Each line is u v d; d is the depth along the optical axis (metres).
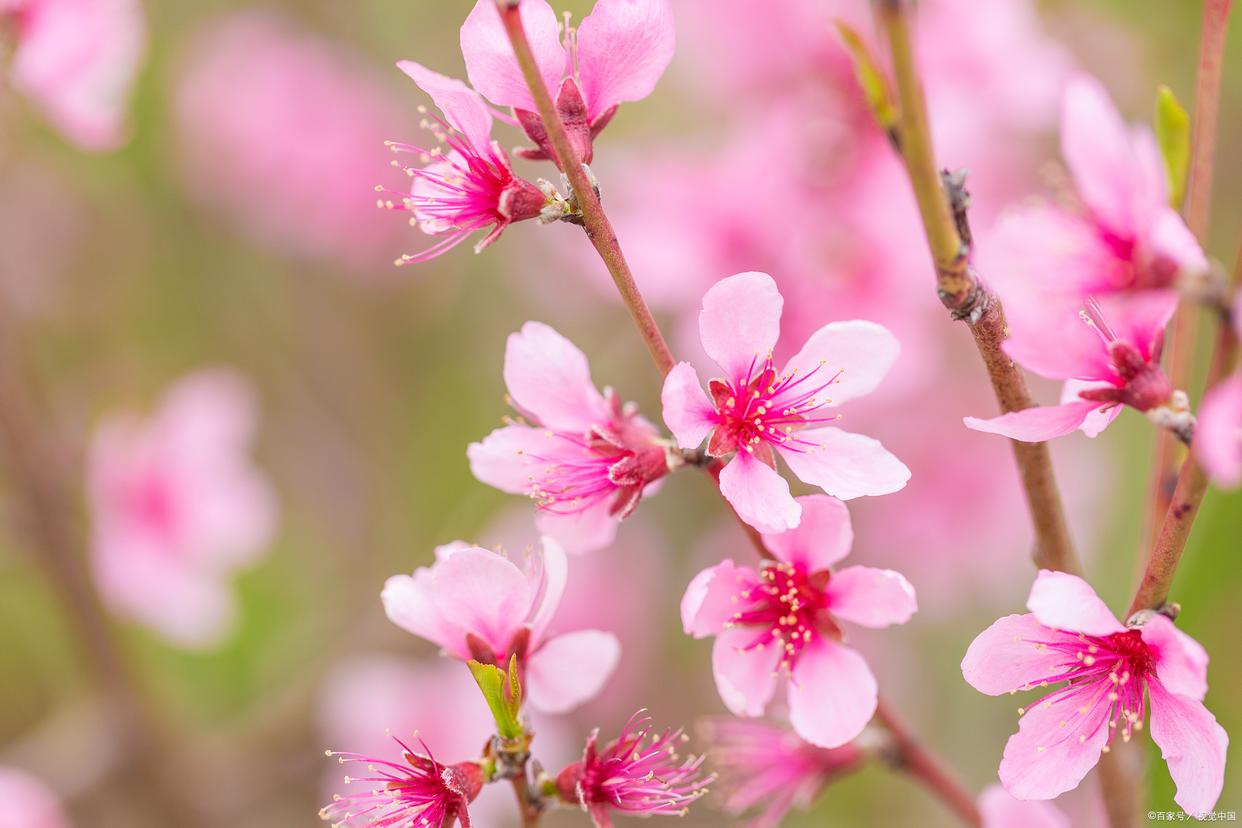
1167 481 0.56
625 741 0.55
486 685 0.53
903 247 0.72
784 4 0.76
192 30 1.03
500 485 0.55
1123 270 0.50
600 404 0.55
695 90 0.82
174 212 1.01
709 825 0.84
